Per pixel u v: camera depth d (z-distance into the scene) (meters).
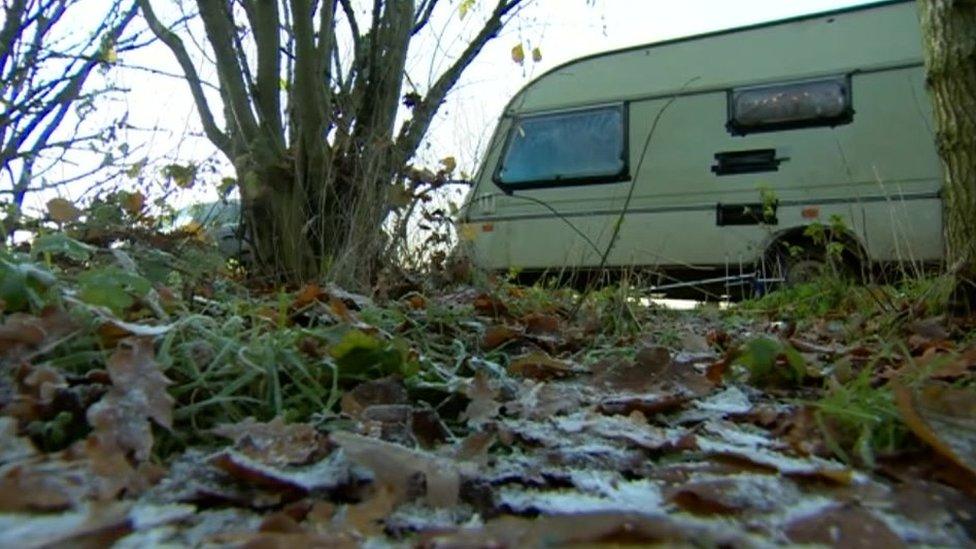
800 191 6.50
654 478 1.16
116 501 0.90
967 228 3.35
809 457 1.25
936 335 2.95
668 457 1.29
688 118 6.96
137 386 1.23
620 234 7.00
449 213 4.47
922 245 6.07
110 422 1.13
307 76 3.53
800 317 4.38
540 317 2.93
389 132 3.81
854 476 1.14
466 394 1.56
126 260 2.29
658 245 6.91
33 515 0.81
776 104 6.67
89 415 1.12
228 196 3.87
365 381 1.63
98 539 0.77
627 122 7.18
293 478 1.02
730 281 6.62
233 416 1.36
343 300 2.58
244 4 3.68
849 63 6.50
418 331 2.28
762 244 6.55
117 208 3.25
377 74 3.81
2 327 1.34
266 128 3.59
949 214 3.46
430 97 4.10
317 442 1.19
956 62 3.42
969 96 3.39
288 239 3.50
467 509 1.01
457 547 0.79
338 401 1.52
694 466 1.20
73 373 1.35
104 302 1.59
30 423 1.15
